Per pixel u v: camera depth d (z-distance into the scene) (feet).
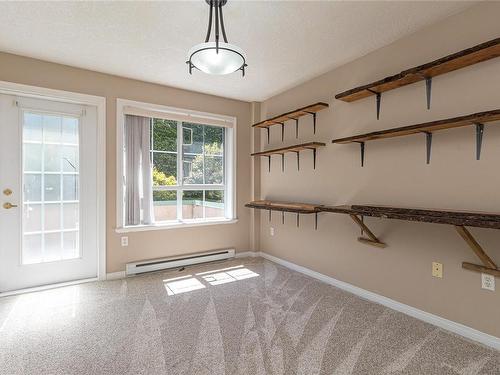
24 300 8.38
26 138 9.04
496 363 5.53
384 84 7.40
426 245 7.18
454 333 6.61
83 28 7.10
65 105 9.57
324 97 9.96
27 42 7.81
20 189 8.93
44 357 5.67
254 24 6.88
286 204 10.73
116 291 9.09
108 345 6.10
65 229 9.68
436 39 6.90
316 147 10.14
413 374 5.24
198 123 12.14
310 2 6.05
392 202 7.84
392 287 7.95
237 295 8.82
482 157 6.09
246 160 13.42
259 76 10.21
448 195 6.66
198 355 5.77
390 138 7.88
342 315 7.53
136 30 7.19
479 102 6.13
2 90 8.50
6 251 8.81
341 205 9.29
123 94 10.30
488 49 5.46
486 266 6.05
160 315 7.48
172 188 11.77
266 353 5.85
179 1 6.02
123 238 10.41
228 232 12.97
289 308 7.93
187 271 11.14
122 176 10.34
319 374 5.24
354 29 7.16
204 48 5.12
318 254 10.30
